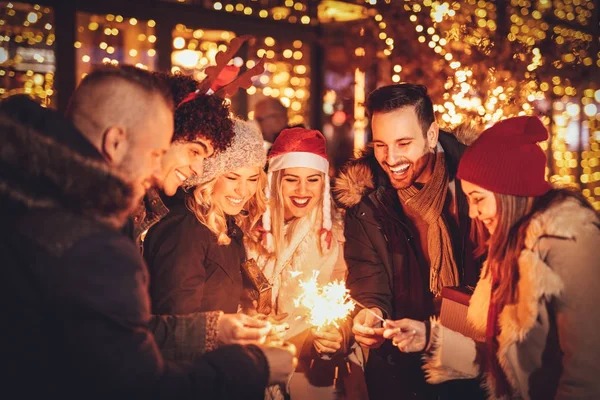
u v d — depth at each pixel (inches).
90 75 71.1
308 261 119.6
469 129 117.1
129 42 228.7
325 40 272.2
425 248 117.4
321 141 120.6
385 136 109.3
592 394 77.5
